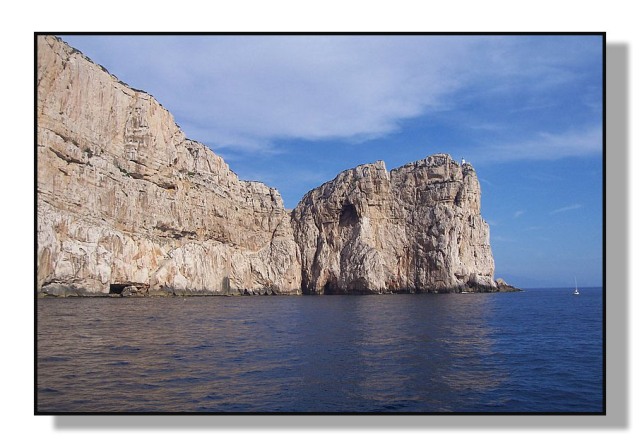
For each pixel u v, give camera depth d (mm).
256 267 112500
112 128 64750
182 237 82312
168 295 75750
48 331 26625
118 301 54656
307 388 14742
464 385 15586
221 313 48062
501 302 77438
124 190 66125
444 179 113938
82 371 16359
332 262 117438
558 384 15914
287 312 52688
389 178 119250
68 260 53844
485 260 113000
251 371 17422
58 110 52844
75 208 55688
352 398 13625
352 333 31406
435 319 43469
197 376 16219
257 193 120875
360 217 116562
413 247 112750
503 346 25469
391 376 16859
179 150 83125
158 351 21438
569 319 44406
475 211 114625
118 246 63281
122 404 12352
